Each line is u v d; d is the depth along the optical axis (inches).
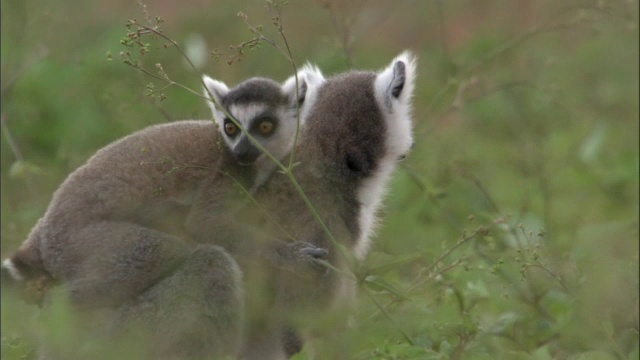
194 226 467.8
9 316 466.0
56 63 821.9
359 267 454.9
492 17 1067.9
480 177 725.9
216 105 467.2
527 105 848.3
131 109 722.2
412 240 613.6
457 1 1093.1
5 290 460.1
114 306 449.7
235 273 451.5
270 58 872.9
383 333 466.0
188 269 448.8
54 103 792.3
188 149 486.3
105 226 457.4
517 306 518.0
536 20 1001.5
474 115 852.6
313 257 455.5
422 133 739.4
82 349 446.6
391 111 490.0
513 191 702.5
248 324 472.4
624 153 766.5
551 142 787.4
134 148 480.4
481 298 508.4
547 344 488.7
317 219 454.3
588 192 703.7
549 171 738.2
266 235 466.0
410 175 650.8
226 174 467.5
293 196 478.0
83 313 450.3
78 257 453.1
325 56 831.7
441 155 748.0
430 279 487.2
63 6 925.8
